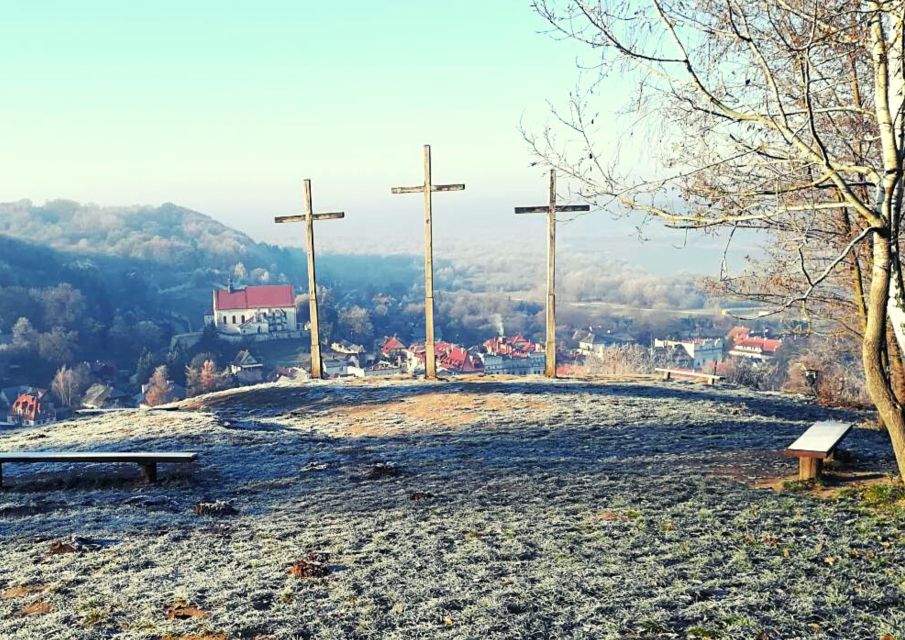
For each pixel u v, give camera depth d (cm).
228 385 9831
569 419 1780
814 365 2641
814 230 1162
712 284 1692
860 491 997
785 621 615
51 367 10781
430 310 2494
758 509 946
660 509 970
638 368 7675
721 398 2178
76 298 13225
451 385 2341
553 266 2473
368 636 611
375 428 1805
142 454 1320
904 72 862
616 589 694
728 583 700
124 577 775
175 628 629
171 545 901
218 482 1303
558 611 648
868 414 2016
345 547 859
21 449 1711
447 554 818
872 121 1208
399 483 1211
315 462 1420
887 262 882
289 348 12625
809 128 857
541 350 11012
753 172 932
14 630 643
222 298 13562
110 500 1181
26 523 1039
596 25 850
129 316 14000
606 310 14638
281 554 841
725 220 872
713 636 593
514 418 1819
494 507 1022
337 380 2555
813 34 786
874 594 662
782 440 1479
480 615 643
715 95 933
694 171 872
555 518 949
